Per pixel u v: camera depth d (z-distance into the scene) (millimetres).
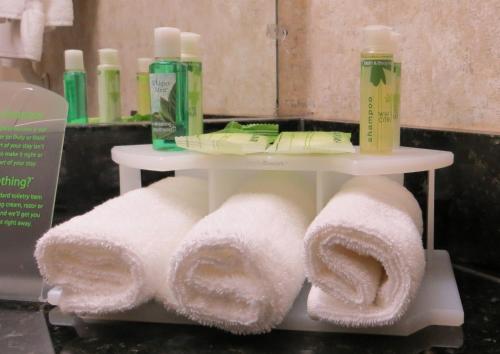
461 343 510
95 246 518
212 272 499
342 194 570
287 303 499
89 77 883
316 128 1000
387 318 482
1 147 670
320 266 499
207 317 505
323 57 1009
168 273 505
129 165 655
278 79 1067
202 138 641
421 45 800
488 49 699
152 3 943
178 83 678
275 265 491
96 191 890
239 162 623
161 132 681
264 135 688
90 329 555
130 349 510
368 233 472
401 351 495
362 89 635
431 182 662
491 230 681
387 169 592
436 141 745
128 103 904
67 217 862
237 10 1018
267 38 1063
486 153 676
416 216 597
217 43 992
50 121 671
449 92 760
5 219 649
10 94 687
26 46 856
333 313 501
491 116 703
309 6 1035
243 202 583
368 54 625
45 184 654
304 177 690
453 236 738
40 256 534
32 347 517
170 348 510
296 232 567
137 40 916
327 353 492
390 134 637
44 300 625
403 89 839
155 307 562
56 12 868
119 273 534
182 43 750
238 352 498
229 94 1007
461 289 651
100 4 901
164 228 572
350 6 930
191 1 970
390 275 478
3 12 848
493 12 687
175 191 662
